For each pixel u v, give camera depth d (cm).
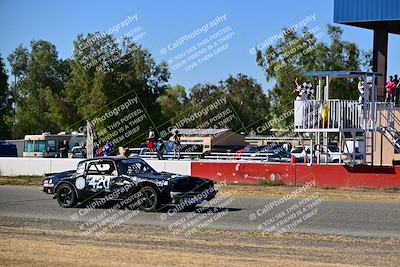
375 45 3288
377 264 1172
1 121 8481
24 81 8631
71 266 1165
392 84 3089
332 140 4662
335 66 5444
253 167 2825
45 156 5625
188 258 1220
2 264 1188
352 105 2681
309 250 1319
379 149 3156
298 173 2728
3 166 3497
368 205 2100
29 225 1698
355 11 3075
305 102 2698
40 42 8800
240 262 1180
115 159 2022
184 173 2970
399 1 2941
